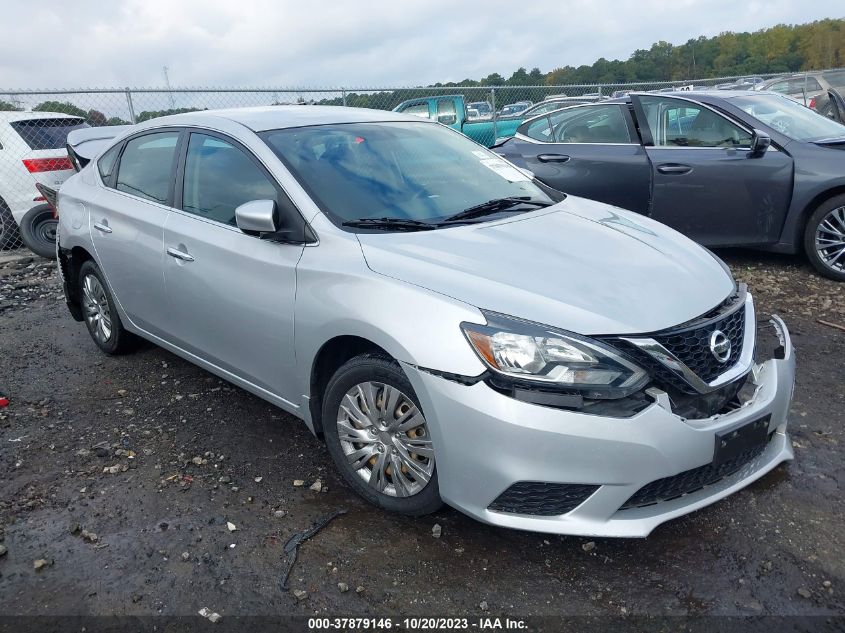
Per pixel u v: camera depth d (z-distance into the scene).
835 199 5.88
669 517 2.55
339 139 3.67
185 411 4.06
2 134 8.44
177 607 2.52
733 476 2.80
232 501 3.16
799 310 5.40
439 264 2.80
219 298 3.50
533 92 14.14
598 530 2.48
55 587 2.63
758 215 6.18
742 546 2.77
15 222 8.69
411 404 2.75
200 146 3.82
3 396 4.34
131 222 4.11
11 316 6.16
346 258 2.95
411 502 2.86
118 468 3.45
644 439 2.42
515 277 2.72
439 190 3.56
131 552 2.82
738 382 2.78
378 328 2.71
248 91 10.20
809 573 2.62
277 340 3.22
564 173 6.86
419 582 2.62
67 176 8.69
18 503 3.18
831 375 4.23
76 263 4.89
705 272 3.06
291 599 2.55
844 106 10.13
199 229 3.64
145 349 5.04
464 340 2.51
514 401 2.43
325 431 3.14
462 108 13.46
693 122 6.43
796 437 3.54
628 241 3.23
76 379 4.57
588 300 2.61
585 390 2.42
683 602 2.49
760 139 5.91
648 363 2.52
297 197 3.21
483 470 2.50
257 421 3.92
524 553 2.76
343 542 2.85
